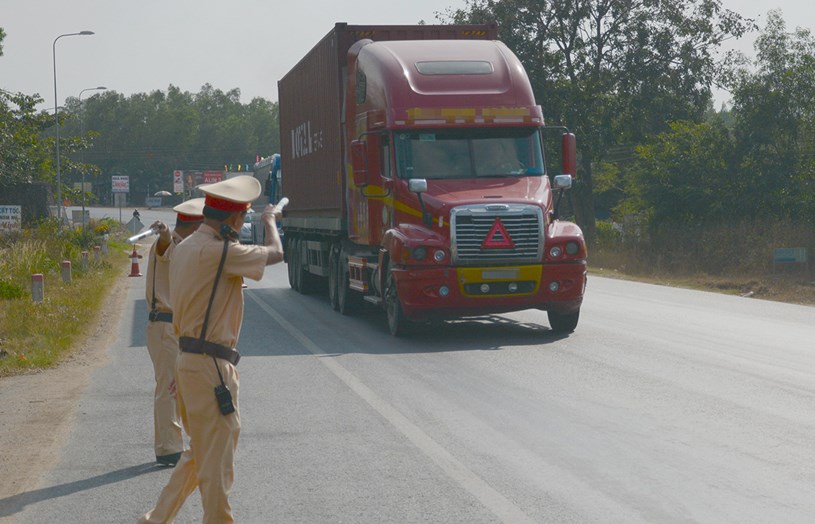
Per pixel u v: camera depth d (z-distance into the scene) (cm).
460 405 1514
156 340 1197
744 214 5262
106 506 1041
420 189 2281
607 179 8950
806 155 5225
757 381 1680
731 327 2495
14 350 2206
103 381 1841
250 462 1200
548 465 1152
